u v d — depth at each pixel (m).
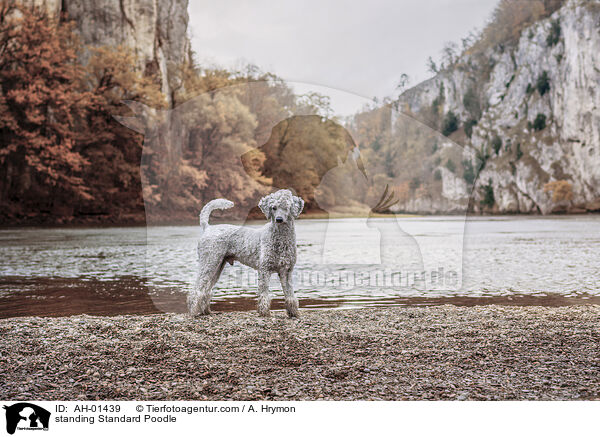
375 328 5.93
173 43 46.66
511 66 104.62
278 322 6.18
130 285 9.88
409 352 4.99
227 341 5.36
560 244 20.34
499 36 107.69
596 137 90.12
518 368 4.50
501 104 103.06
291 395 3.96
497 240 22.67
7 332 5.73
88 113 39.66
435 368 4.53
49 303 8.22
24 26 38.53
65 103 37.72
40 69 38.88
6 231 28.72
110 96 38.97
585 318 6.46
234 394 4.00
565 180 90.50
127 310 7.64
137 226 33.84
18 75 38.44
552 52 97.62
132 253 16.33
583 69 91.94
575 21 93.56
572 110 92.56
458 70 104.12
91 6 43.06
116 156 38.53
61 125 38.09
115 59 38.84
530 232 29.44
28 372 4.53
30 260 14.36
